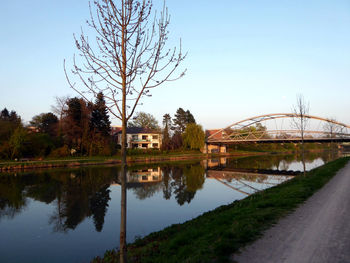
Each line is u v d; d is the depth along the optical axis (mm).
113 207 15961
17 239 10820
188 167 41750
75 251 9484
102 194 20156
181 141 75312
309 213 8078
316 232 6258
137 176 30672
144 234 10758
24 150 45844
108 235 11047
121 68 4699
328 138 48906
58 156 49031
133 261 6254
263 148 96625
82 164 43469
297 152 92000
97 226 12320
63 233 11469
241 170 36156
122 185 4684
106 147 55000
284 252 5168
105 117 54969
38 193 20797
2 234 11453
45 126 63625
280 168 37969
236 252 5324
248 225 6977
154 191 20781
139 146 74812
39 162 40062
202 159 62062
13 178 29203
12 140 42562
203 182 25281
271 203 9828
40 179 28344
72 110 51031
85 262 8523
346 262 4617
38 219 13719
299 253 5078
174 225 10336
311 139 51125
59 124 55594
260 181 25625
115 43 4625
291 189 12789
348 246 5316
